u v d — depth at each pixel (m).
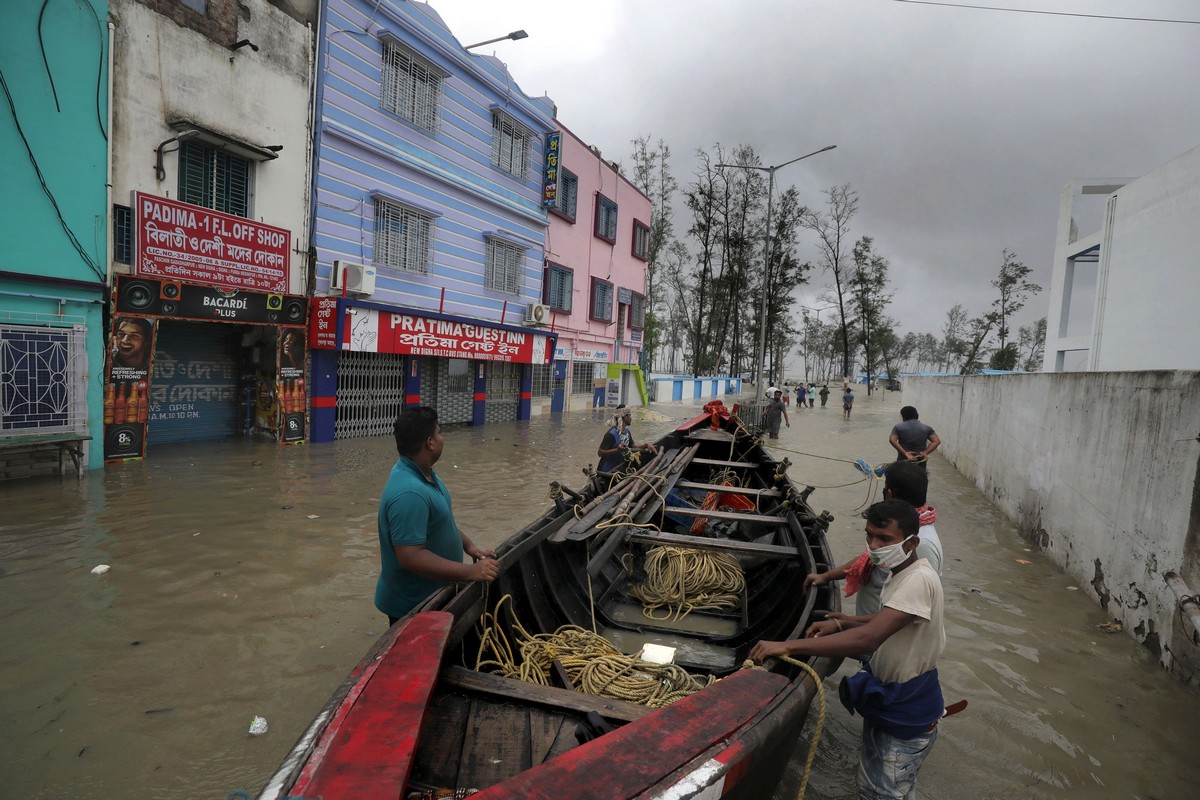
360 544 6.62
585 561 5.29
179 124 9.50
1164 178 9.63
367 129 12.95
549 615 4.37
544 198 18.95
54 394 8.41
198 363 11.30
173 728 3.60
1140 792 3.41
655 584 5.49
